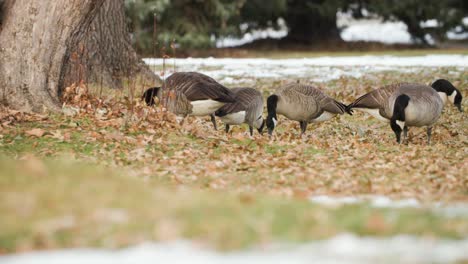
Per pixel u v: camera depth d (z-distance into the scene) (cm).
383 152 2203
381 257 984
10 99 2450
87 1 2458
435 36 7262
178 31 6053
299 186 1722
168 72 4266
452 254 996
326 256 989
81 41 2591
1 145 2069
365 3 7119
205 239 1064
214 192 1575
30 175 1455
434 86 2847
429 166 1950
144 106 2486
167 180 1767
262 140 2273
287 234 1094
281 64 4981
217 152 2125
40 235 1115
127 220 1163
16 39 2447
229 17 6172
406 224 1154
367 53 6362
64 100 2523
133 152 2058
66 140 2148
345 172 1864
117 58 3150
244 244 1045
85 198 1292
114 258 1005
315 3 7006
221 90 2288
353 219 1177
